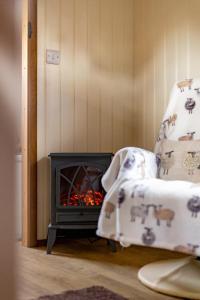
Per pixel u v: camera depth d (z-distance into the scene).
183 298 1.78
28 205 2.74
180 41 2.86
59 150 2.90
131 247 2.75
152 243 1.74
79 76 3.00
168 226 1.70
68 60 2.94
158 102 3.04
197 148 2.30
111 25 3.17
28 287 1.91
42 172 2.81
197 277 2.00
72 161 2.66
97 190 2.71
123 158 2.07
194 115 2.41
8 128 0.38
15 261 0.39
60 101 2.91
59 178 2.63
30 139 2.74
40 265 2.30
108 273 2.15
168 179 2.29
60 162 2.65
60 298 1.75
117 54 3.20
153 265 2.22
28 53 2.72
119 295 1.80
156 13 3.06
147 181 1.88
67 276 2.09
